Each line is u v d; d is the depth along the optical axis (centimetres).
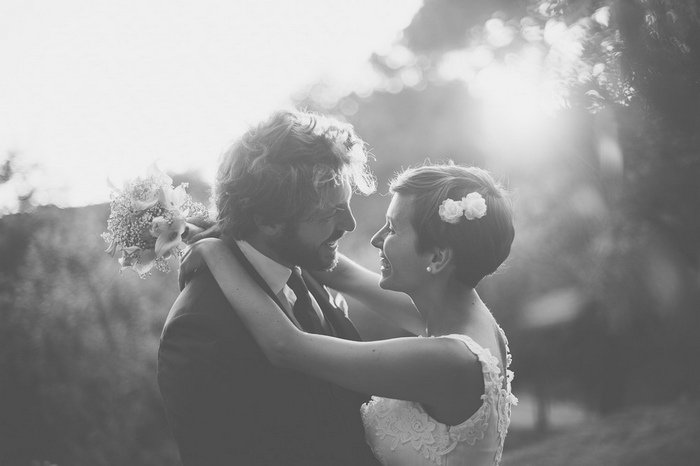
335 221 241
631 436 888
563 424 1559
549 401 1677
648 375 1314
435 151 1598
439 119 1638
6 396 843
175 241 240
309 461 230
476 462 227
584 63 288
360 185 250
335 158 235
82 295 899
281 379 230
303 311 252
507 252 241
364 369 220
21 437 844
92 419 868
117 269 944
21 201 938
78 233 938
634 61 268
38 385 852
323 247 245
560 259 906
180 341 231
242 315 229
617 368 1355
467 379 223
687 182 388
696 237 512
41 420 850
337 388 247
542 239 871
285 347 223
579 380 1560
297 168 231
